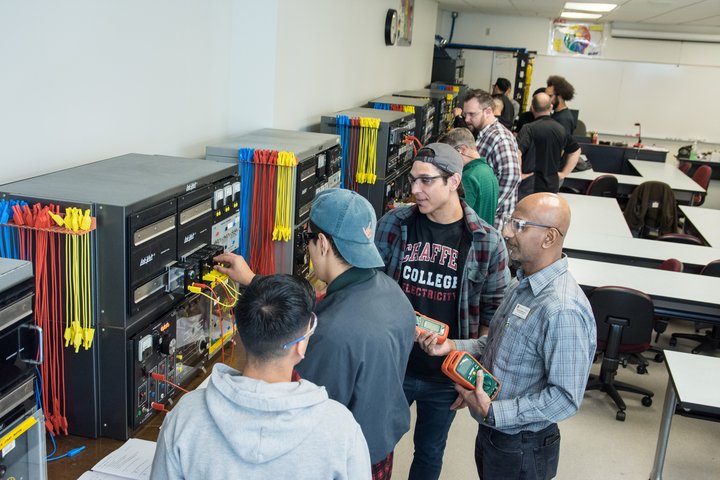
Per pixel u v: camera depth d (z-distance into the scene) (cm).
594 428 378
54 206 169
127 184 191
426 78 918
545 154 563
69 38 229
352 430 121
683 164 896
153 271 184
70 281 172
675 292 401
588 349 192
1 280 124
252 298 122
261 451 111
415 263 243
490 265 242
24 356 133
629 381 437
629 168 873
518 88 1156
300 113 406
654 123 1240
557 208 194
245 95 359
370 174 395
